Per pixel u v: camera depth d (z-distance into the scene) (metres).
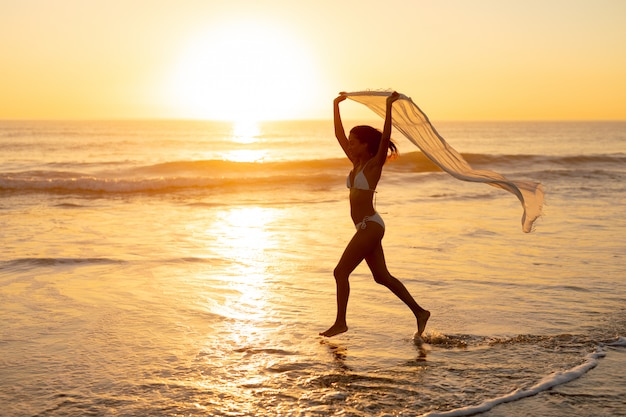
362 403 3.79
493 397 3.88
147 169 25.59
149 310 5.89
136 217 12.83
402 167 26.03
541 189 4.95
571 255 8.76
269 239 10.13
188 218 12.76
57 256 8.41
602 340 5.07
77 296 6.37
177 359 4.56
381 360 4.59
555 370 4.38
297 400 3.83
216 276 7.38
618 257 8.62
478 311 5.94
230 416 3.60
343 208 14.70
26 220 12.12
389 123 4.83
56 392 3.92
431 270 7.73
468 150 55.91
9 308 5.89
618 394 3.98
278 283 7.06
